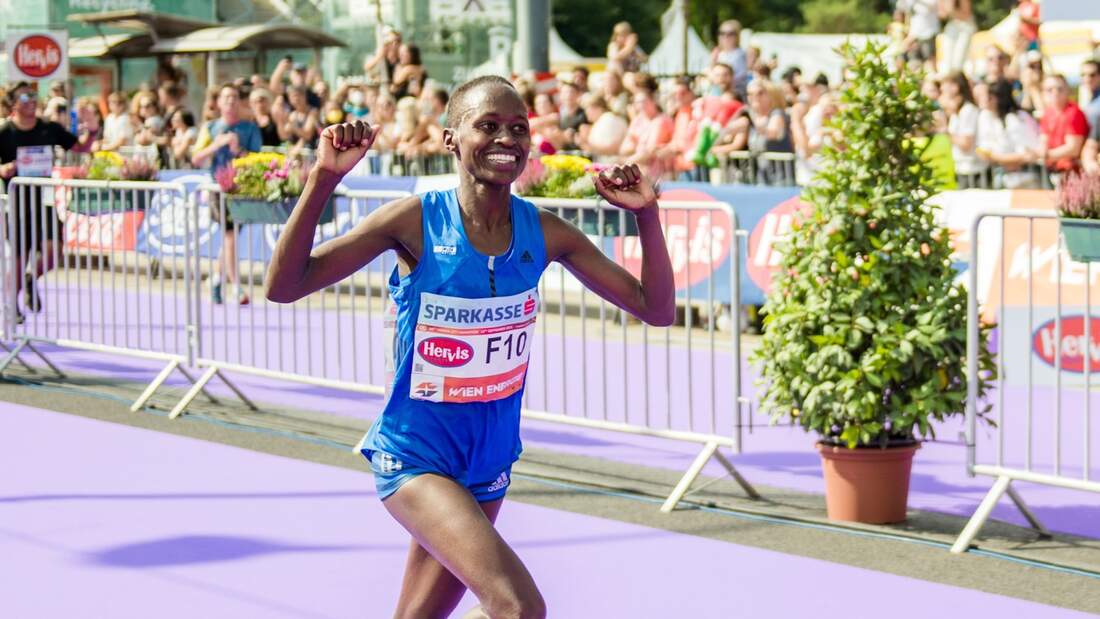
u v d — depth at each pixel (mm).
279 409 9109
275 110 16875
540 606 3277
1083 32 16078
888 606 5090
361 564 5648
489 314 3553
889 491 6195
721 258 11664
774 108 13297
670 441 8109
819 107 12305
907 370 5996
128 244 15328
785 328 6195
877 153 6094
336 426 8539
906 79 6121
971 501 6648
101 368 10703
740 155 12781
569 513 6496
